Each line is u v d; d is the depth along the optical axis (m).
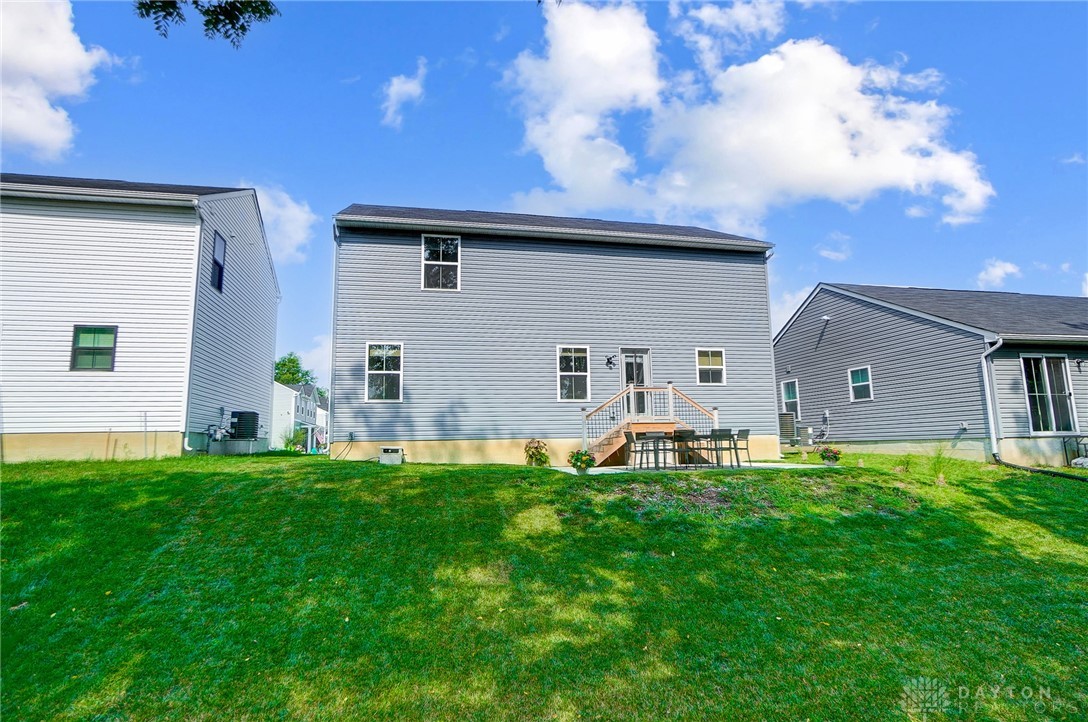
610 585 5.83
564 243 14.90
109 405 11.38
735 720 3.89
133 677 4.18
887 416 17.31
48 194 11.41
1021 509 8.90
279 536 6.61
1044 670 4.57
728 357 15.53
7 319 11.10
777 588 5.94
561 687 4.20
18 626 4.70
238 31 6.47
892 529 7.77
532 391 14.09
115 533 6.46
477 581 5.80
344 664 4.42
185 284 12.12
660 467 12.98
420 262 13.89
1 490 7.62
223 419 14.34
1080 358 14.70
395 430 13.12
